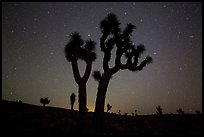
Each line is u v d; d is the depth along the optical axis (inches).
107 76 489.7
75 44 478.6
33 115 515.5
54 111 655.1
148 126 447.2
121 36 502.6
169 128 426.9
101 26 494.3
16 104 701.3
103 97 478.3
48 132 362.3
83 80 476.7
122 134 363.6
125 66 502.9
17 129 376.5
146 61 519.8
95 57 494.3
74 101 752.3
